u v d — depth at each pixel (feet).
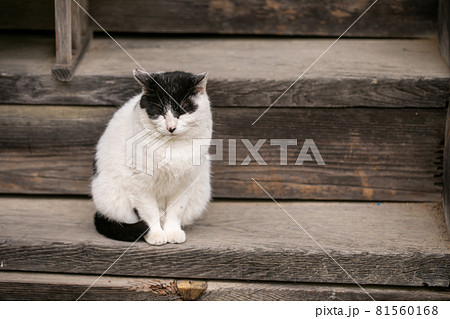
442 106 9.84
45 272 8.71
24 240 8.52
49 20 11.37
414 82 9.72
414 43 11.36
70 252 8.52
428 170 10.23
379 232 9.24
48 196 10.47
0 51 10.67
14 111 9.93
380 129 10.08
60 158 10.17
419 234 9.18
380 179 10.30
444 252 8.57
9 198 10.31
